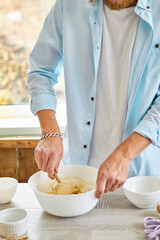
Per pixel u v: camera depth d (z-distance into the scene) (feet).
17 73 7.76
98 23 4.37
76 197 3.43
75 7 4.52
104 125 4.60
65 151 5.15
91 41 4.49
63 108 7.83
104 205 3.93
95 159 4.75
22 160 7.04
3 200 4.00
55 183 4.29
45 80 4.88
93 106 4.58
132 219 3.58
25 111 8.04
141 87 4.36
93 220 3.58
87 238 3.24
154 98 4.47
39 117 4.61
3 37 7.54
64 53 4.63
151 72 4.29
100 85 4.55
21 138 6.93
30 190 4.42
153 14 4.21
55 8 4.81
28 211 3.84
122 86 4.40
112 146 4.57
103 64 4.47
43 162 4.05
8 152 7.03
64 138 5.19
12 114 8.07
